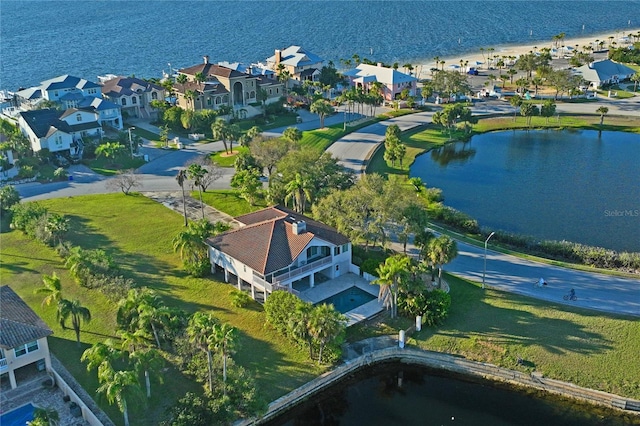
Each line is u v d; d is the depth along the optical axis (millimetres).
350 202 75875
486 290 71000
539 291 70625
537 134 140000
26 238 87875
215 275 76250
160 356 58000
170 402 53656
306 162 93125
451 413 55438
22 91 153375
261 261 68938
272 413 54906
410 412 55750
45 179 111875
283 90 169375
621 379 56656
